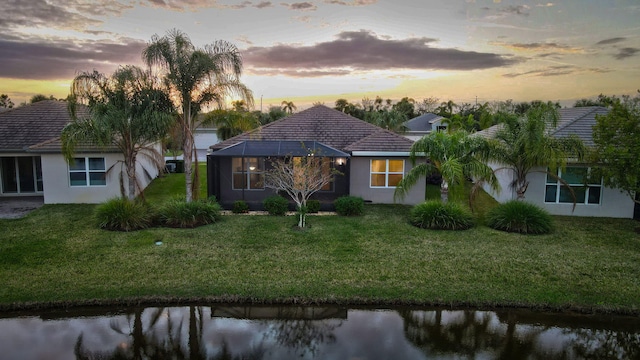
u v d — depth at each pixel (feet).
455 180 48.39
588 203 53.78
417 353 22.26
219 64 51.60
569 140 48.03
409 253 36.88
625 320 25.89
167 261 34.09
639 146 42.57
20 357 21.45
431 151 49.98
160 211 46.75
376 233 43.34
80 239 39.83
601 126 45.88
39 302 26.30
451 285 29.91
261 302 27.48
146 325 25.26
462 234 43.34
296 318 26.48
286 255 35.99
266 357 21.85
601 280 31.09
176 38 49.32
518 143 48.32
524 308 27.09
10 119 66.39
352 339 23.80
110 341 23.45
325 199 58.75
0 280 29.58
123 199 46.62
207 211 46.68
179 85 49.67
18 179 65.31
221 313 27.04
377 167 60.54
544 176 53.93
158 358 21.81
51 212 51.90
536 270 33.06
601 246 39.81
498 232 44.45
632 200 50.62
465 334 24.38
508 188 58.18
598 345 23.31
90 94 45.68
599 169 46.73
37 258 34.35
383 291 28.66
